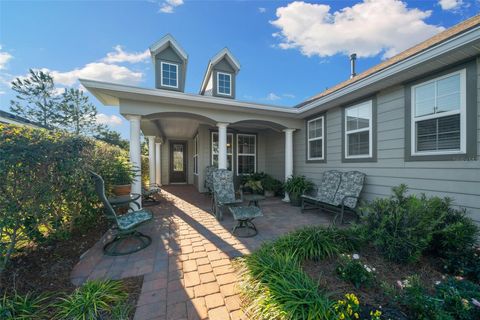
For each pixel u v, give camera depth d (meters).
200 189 8.05
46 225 2.69
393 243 2.25
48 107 14.02
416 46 4.88
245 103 5.31
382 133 4.16
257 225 4.07
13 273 2.21
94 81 3.97
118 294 1.94
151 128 7.68
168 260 2.65
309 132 6.35
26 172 2.17
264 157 9.02
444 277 2.08
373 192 4.34
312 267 2.27
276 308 1.58
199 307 1.81
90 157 3.31
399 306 1.66
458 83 3.07
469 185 2.95
